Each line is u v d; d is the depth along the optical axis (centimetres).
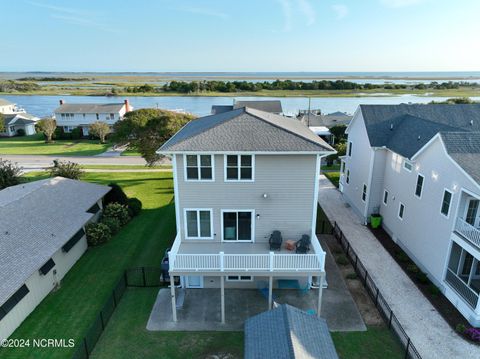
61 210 2034
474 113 2612
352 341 1353
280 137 1559
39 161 4541
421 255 1855
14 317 1418
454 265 1680
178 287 1717
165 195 3130
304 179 1585
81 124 6712
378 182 2352
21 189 2236
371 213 2419
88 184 2495
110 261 1972
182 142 1534
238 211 1644
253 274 1472
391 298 1614
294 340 1012
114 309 1553
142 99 12975
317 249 1533
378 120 2433
